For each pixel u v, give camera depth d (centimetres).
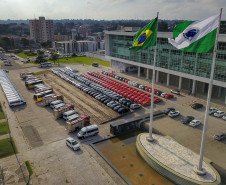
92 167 3250
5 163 3316
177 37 2761
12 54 16575
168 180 3000
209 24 2508
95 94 6378
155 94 6588
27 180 2936
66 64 11969
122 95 6444
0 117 5025
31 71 10144
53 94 6122
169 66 7194
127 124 4397
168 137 3862
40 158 3459
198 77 6234
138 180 3025
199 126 4494
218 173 2909
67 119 4700
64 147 3784
